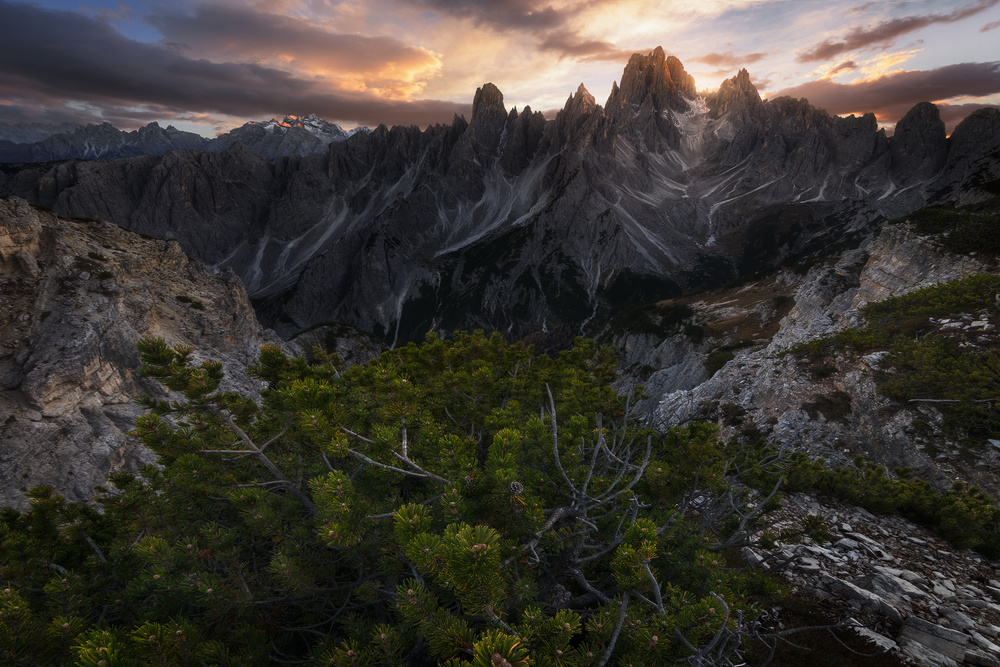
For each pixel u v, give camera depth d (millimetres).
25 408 33438
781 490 11727
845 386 23625
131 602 5309
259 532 5328
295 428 6254
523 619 3377
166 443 5984
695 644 3873
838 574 8172
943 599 7625
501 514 4578
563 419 9547
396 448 5688
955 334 21578
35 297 36875
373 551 4707
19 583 5527
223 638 4625
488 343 12758
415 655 4301
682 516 5758
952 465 16203
